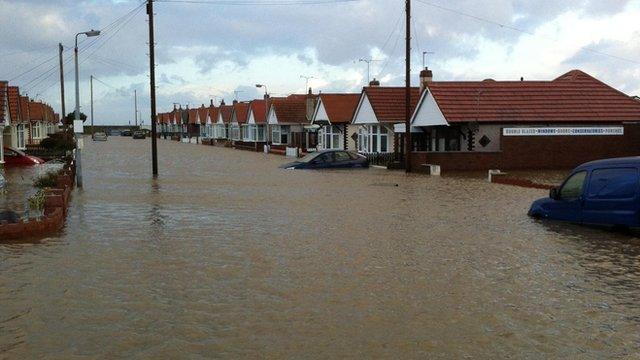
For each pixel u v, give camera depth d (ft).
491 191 75.10
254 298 27.58
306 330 23.41
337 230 45.83
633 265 34.47
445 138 124.57
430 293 28.60
